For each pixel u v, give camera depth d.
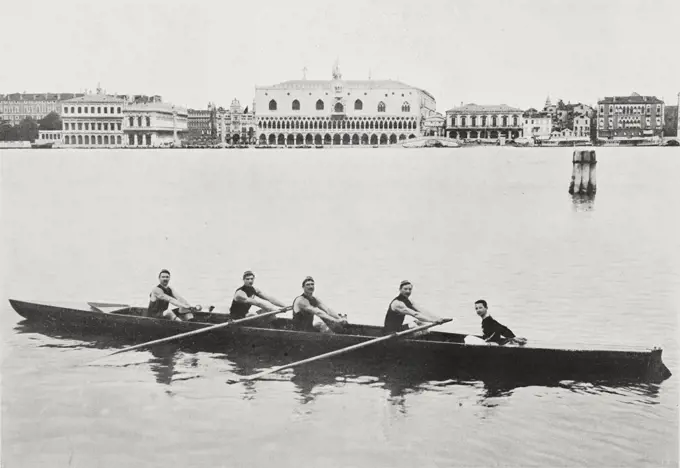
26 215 51.50
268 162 123.62
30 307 22.88
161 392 17.38
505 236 41.81
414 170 103.88
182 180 83.44
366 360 19.03
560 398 16.62
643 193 66.81
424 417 15.83
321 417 15.97
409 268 31.70
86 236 41.59
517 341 18.55
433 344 18.53
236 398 16.98
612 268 31.73
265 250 36.69
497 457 14.04
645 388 17.16
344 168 108.69
